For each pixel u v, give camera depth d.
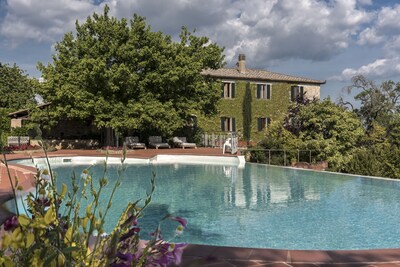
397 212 7.92
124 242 1.81
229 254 3.97
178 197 9.69
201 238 6.07
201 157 18.97
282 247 5.66
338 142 18.06
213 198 9.59
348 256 3.94
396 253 4.02
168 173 14.59
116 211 7.66
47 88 22.86
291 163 17.53
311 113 18.66
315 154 18.03
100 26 23.31
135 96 24.03
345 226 6.83
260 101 32.53
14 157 16.69
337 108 18.95
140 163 18.33
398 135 20.39
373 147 18.38
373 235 6.27
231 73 32.38
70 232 1.71
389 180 11.87
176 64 24.81
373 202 9.06
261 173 14.59
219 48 27.22
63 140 25.52
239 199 9.44
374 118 32.50
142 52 23.36
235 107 31.72
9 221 1.69
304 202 9.06
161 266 1.71
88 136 27.53
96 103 22.22
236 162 18.09
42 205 1.91
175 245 1.75
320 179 12.97
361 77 32.62
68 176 12.46
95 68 21.33
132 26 24.11
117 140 22.66
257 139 32.41
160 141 26.73
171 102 24.48
